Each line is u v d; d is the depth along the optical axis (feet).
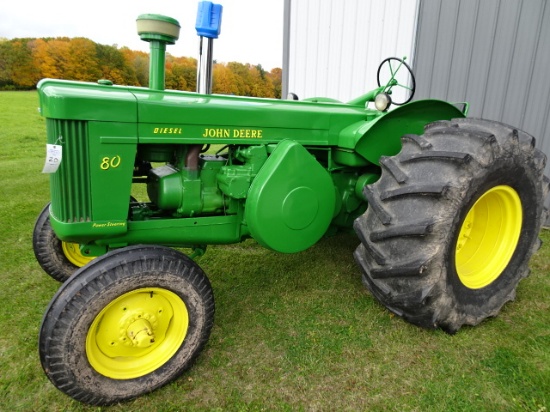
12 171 20.39
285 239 7.03
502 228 7.85
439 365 6.43
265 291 8.73
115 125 5.79
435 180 6.23
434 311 6.56
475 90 14.11
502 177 6.81
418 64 15.44
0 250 10.62
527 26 12.64
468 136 6.44
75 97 5.42
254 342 7.02
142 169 7.75
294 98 10.69
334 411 5.59
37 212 13.75
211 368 6.40
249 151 6.95
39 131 32.65
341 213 8.86
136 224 6.53
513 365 6.41
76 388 5.33
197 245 7.42
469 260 7.98
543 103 12.76
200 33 7.14
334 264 10.01
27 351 6.75
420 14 15.01
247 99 7.55
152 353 6.00
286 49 19.88
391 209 6.61
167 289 5.79
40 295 8.43
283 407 5.64
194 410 5.60
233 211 7.31
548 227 13.25
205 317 6.16
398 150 8.30
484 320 7.70
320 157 8.61
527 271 8.18
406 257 6.39
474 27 13.76
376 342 7.00
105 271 5.35
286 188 6.83
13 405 5.68
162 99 6.20
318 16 18.47
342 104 9.10
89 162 5.73
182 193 6.84
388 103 8.33
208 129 6.61
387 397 5.81
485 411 5.55
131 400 5.78
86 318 5.24
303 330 7.33
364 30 16.93
